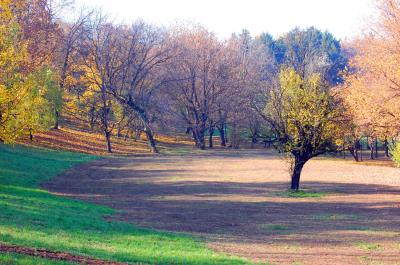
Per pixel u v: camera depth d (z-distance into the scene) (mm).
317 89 38188
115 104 80750
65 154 63438
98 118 84125
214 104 89438
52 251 13898
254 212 29359
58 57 76500
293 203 33594
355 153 77875
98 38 76938
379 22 38781
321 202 34156
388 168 62719
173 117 88688
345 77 40344
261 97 65250
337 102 38031
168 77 83688
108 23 78438
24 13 56812
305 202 34156
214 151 84812
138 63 79812
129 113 81688
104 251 15414
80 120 91625
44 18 65812
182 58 85312
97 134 86500
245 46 108875
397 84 36500
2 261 10859
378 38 38844
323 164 69438
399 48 37156
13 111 27484
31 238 15789
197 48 88500
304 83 38344
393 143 60156
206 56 88750
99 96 78250
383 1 38469
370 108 36656
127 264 13320
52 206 24734
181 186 42562
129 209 29344
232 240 20641
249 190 40406
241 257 16797
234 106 87938
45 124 49688
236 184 44500
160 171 54656
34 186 36219
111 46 77562
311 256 17703
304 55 52625
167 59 79938
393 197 36750
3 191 27141
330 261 16797
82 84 79188
